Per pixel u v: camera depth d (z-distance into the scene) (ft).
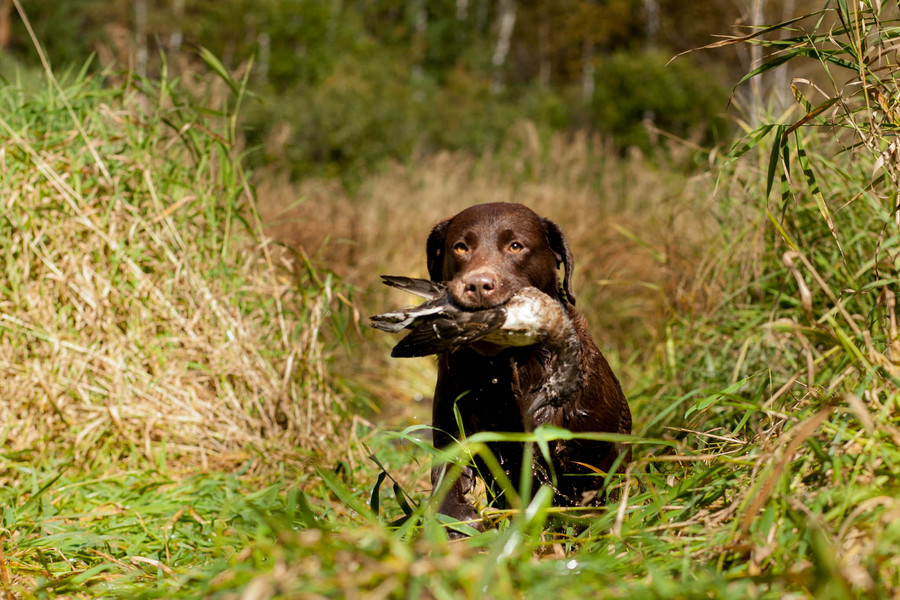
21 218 18.93
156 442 18.52
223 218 20.76
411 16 135.33
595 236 34.40
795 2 63.52
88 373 18.76
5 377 18.26
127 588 10.93
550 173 46.14
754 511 8.69
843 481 9.12
